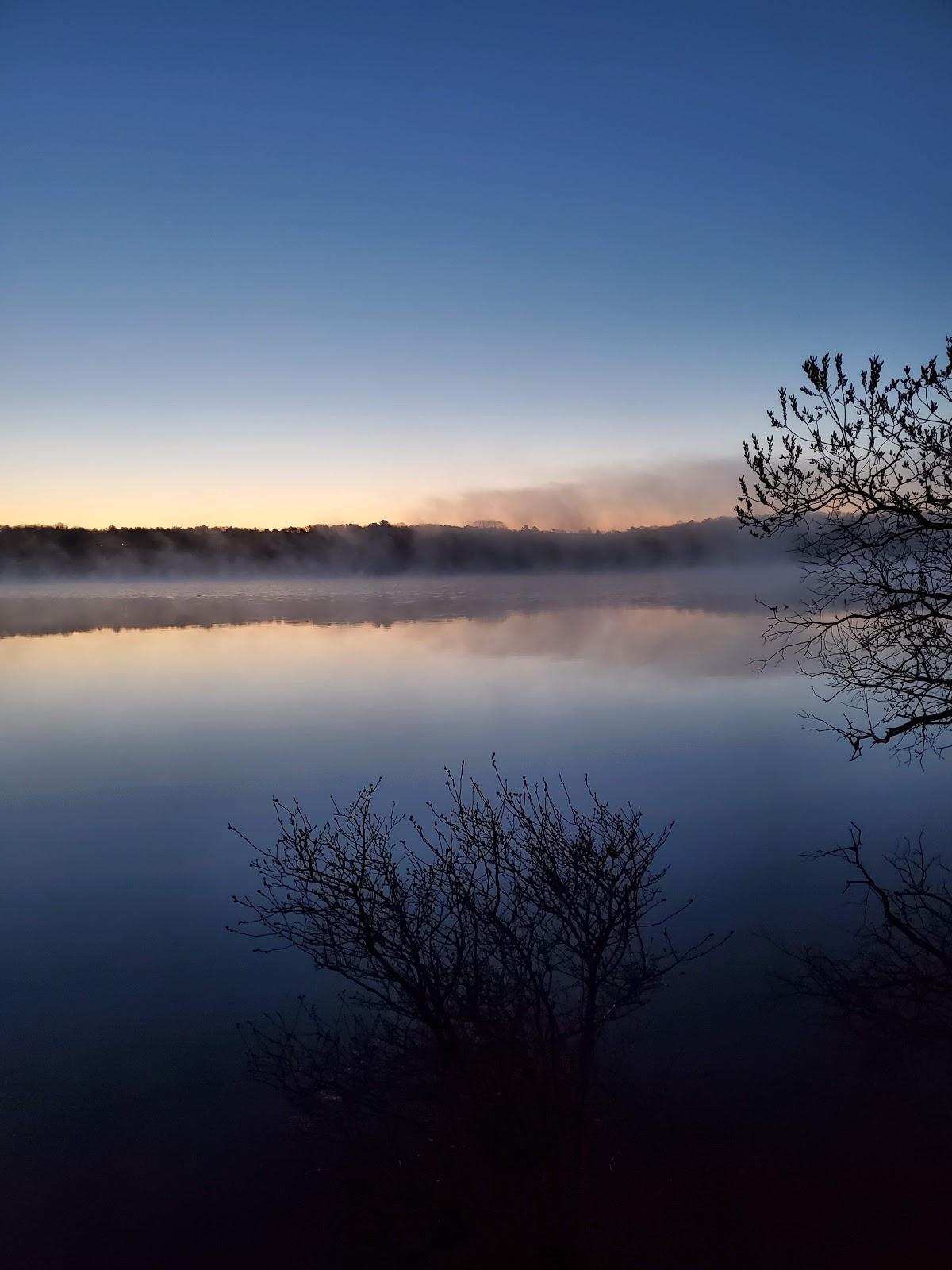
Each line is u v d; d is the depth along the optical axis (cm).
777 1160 549
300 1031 743
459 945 545
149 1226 548
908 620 820
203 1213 549
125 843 1348
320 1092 602
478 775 1614
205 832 1384
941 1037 675
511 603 7800
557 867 573
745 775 1533
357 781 1634
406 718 2305
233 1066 703
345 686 2964
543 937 561
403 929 544
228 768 1811
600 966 584
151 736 2217
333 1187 549
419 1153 531
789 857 1098
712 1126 580
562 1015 588
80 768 1880
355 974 619
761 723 2030
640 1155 552
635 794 1426
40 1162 608
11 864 1252
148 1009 812
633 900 590
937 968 784
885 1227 496
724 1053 662
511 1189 483
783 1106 602
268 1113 636
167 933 992
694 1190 520
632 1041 680
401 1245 500
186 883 1166
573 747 1847
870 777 1496
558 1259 472
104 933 999
